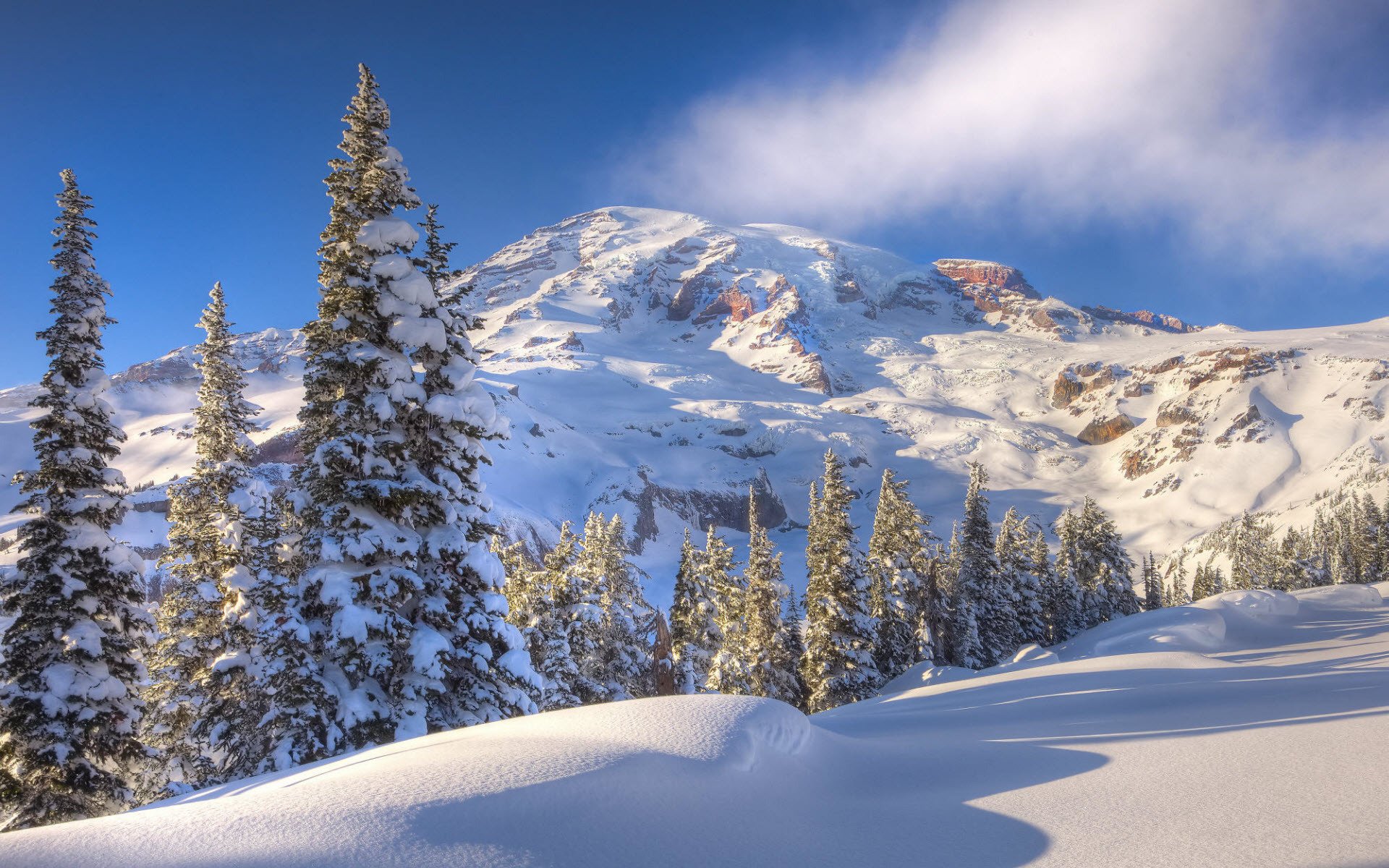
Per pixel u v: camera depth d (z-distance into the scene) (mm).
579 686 29906
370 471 15242
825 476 38688
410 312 15547
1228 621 41688
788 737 8742
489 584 16375
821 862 5418
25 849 4957
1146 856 5047
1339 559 104062
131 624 17672
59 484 16953
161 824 5383
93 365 17656
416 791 5945
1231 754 7934
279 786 6773
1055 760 8930
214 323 22453
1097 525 68750
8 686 16031
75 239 17453
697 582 42000
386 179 16016
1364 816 5367
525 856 4852
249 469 22141
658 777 6613
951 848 5707
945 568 53438
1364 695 11188
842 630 38031
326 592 14438
